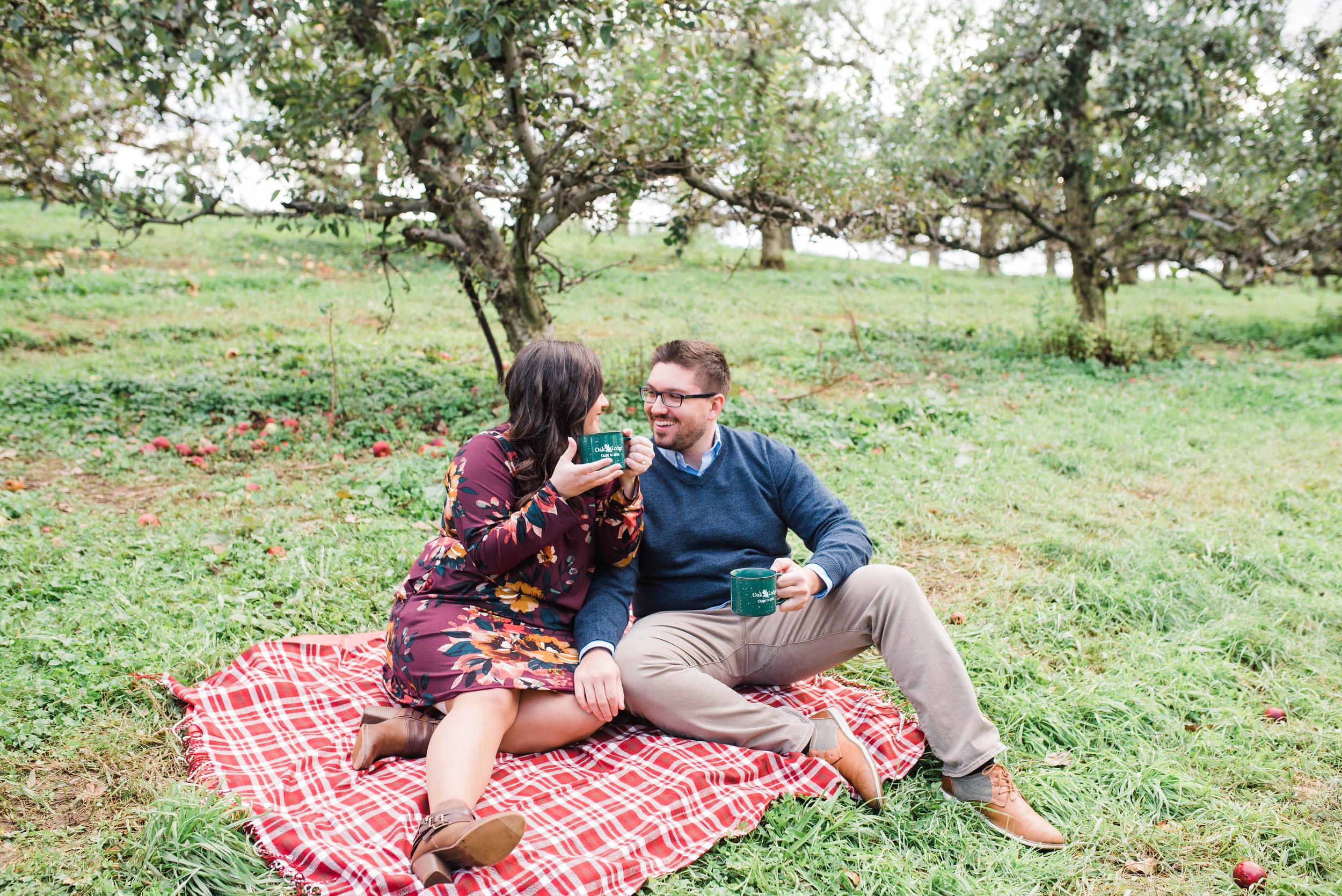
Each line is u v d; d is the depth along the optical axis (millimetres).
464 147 5543
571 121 6266
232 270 13922
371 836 2264
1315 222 11211
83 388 7148
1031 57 10281
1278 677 3490
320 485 5383
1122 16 9914
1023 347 10906
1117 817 2596
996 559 4543
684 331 11180
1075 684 3318
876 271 20594
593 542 2846
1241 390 8945
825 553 2801
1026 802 2654
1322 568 4512
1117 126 11062
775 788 2580
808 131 7551
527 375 2713
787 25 7332
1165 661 3527
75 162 7039
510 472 2719
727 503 2992
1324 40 10789
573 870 2141
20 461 5723
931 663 2625
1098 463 6238
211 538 4328
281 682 3041
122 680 3059
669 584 2994
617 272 16344
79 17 5812
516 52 5910
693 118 6246
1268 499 5547
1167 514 5309
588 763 2693
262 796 2455
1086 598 4105
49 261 11898
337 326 10469
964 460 5996
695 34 6398
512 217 6965
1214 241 11609
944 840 2467
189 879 2166
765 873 2312
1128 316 14883
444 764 2322
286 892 2139
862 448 6367
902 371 9414
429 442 6363
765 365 9562
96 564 4000
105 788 2580
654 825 2336
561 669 2648
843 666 3416
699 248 21469
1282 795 2736
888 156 8914
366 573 4113
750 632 2895
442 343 9891
